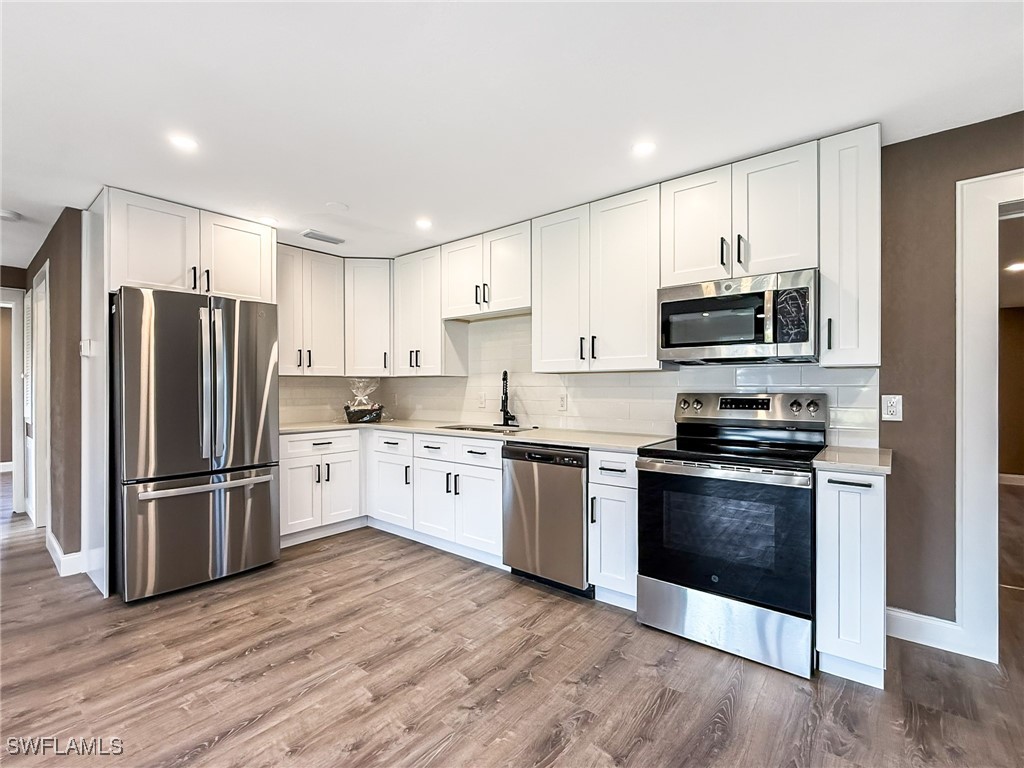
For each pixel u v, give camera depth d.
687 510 2.31
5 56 1.64
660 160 2.46
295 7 1.44
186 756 1.60
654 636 2.36
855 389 2.43
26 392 4.65
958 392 2.19
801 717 1.78
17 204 3.00
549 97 1.92
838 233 2.20
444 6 1.44
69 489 3.14
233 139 2.23
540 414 3.69
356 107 1.98
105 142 2.24
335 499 3.84
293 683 1.99
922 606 2.27
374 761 1.58
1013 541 3.63
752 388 2.73
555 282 3.16
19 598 2.78
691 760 1.59
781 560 2.07
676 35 1.58
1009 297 5.30
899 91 1.89
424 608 2.65
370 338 4.25
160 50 1.62
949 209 2.20
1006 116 2.08
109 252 2.74
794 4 1.44
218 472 3.02
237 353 3.10
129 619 2.53
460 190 2.83
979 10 1.46
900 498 2.31
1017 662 2.12
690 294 2.52
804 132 2.20
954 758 1.58
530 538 2.93
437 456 3.52
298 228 3.48
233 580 3.03
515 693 1.93
